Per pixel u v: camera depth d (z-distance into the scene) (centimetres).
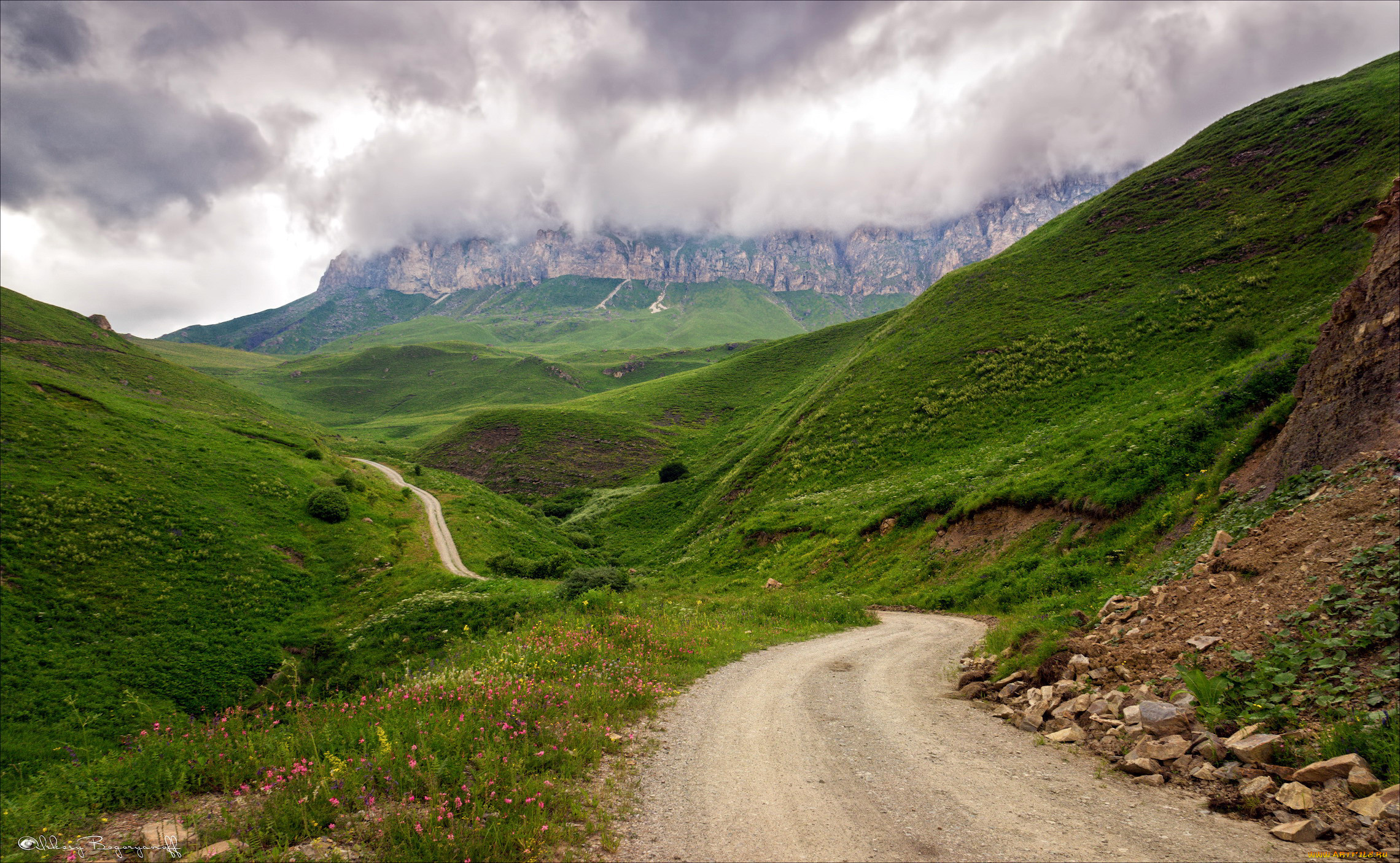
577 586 3753
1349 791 482
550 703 959
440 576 5400
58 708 3089
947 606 2445
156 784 669
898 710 991
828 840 530
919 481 4366
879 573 3200
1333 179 5609
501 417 15275
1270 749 568
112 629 3900
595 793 662
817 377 11838
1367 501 857
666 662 1430
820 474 5753
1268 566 884
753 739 848
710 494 8006
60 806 604
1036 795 600
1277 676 651
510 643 1664
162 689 3534
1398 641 613
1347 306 1395
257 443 8125
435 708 923
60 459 5575
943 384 6153
